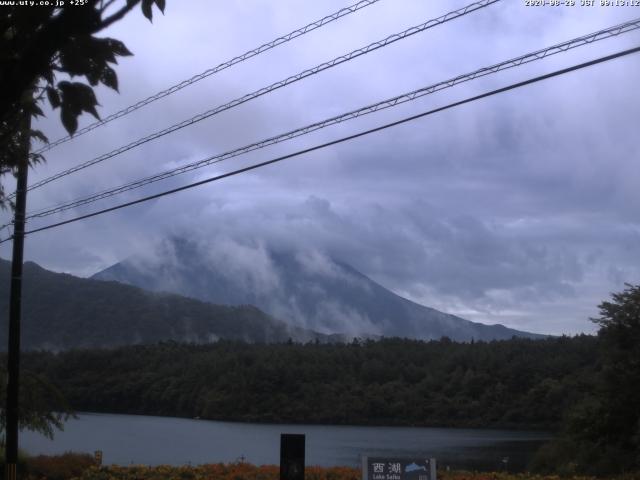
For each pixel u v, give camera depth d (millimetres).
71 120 3475
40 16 3256
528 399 78875
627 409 24141
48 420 22828
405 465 11297
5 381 20812
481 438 63938
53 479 19297
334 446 51844
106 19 3361
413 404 85438
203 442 53188
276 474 16859
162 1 3436
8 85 3209
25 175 16766
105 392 98250
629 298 25312
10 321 16734
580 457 24703
